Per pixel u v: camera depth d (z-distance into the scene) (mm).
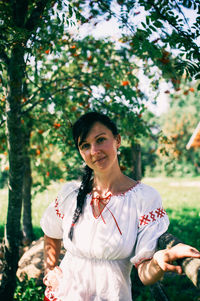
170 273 4629
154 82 4062
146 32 2246
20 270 4336
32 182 6344
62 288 1693
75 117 4484
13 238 3174
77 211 1687
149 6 2250
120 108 3949
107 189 1668
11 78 2893
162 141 4410
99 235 1598
